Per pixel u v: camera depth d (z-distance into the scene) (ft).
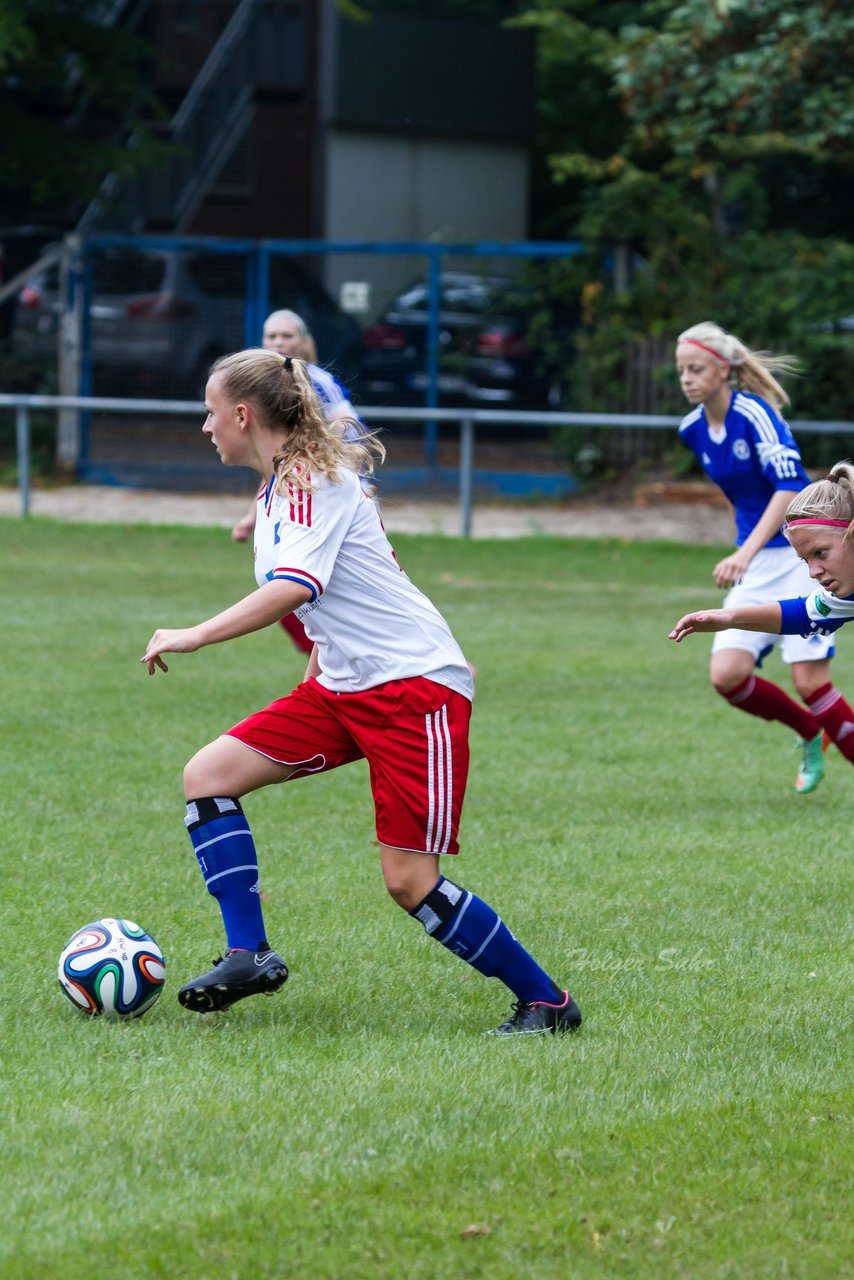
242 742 47.55
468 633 138.00
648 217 246.47
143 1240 32.91
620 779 85.56
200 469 246.27
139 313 254.06
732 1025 47.98
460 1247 32.89
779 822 76.59
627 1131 39.09
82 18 256.11
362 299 258.16
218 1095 40.91
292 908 60.49
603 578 176.35
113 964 47.55
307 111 303.68
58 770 83.10
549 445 247.29
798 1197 35.50
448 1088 41.65
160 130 295.28
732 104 214.07
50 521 208.23
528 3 346.74
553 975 52.85
